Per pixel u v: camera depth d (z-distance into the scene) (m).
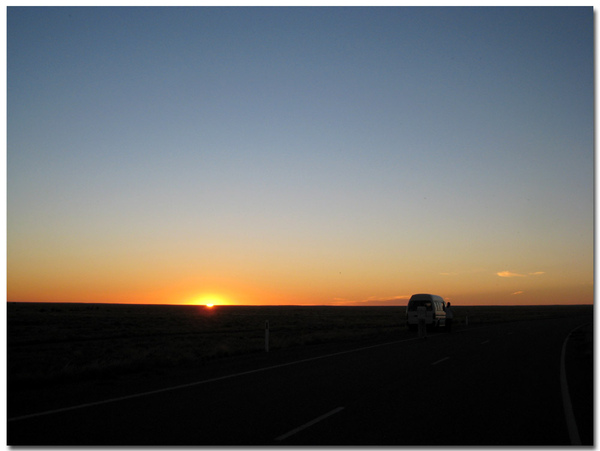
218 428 8.26
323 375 14.60
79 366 16.44
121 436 7.75
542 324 51.94
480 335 33.62
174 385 12.82
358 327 47.72
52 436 7.74
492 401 10.63
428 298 37.84
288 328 45.91
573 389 12.20
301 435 7.84
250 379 13.84
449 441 7.55
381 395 11.31
